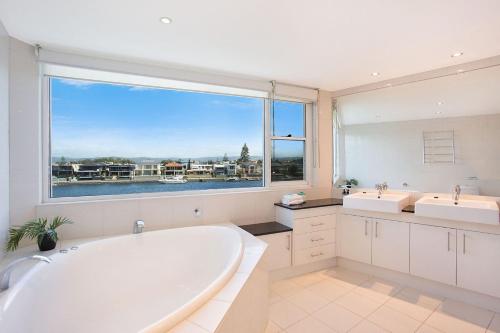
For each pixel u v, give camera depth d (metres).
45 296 1.58
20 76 2.05
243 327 1.48
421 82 2.87
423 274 2.52
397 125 3.07
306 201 3.34
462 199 2.62
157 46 2.17
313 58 2.46
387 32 1.96
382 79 3.12
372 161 3.28
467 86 2.58
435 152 2.80
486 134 2.49
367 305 2.31
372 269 2.94
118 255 2.12
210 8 1.64
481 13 1.70
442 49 2.27
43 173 2.27
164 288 2.19
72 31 1.91
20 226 2.06
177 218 2.67
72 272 1.84
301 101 3.52
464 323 2.04
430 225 2.47
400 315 2.16
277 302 2.37
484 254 2.20
